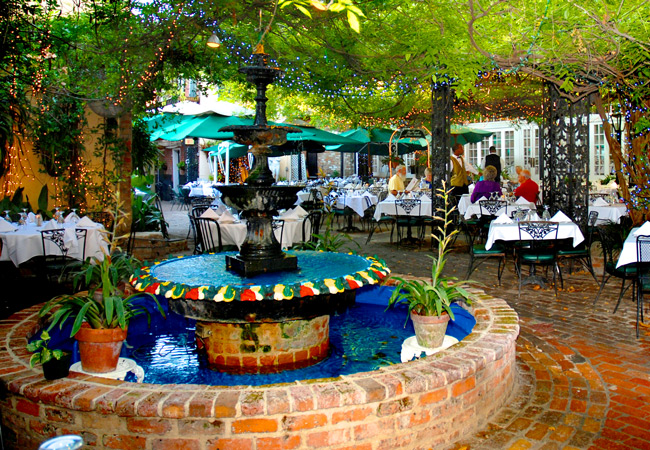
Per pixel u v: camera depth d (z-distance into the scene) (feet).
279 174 82.02
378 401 9.43
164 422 9.04
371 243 37.68
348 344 15.81
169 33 23.76
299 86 31.35
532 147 63.05
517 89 43.19
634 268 18.45
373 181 67.41
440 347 13.33
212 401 9.01
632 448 9.81
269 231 14.60
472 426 10.59
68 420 9.43
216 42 22.66
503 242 24.93
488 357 10.86
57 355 10.00
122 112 29.25
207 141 74.13
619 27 19.10
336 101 38.45
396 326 17.47
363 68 27.91
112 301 11.69
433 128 33.14
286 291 12.64
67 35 25.46
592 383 12.82
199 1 21.38
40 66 25.20
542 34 21.01
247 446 9.02
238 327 13.97
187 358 14.76
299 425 9.07
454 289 14.35
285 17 22.52
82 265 19.58
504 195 36.70
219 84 32.42
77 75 27.25
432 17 20.88
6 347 12.03
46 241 22.53
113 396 9.27
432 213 33.73
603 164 55.52
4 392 10.07
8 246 22.04
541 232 21.72
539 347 15.39
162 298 18.37
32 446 9.84
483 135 58.34
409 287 13.51
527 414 11.28
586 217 27.89
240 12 22.26
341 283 13.30
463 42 22.61
